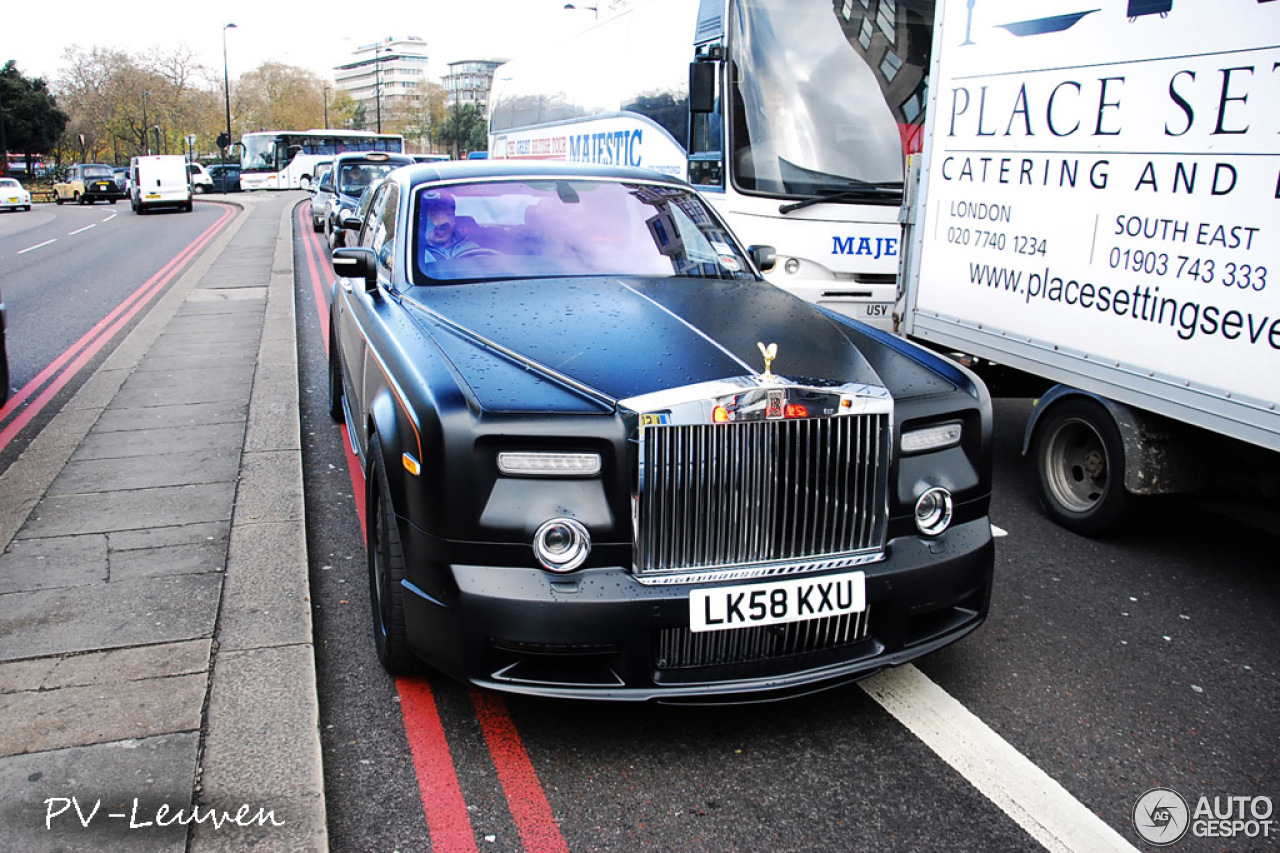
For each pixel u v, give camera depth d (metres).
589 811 2.77
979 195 5.07
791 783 2.90
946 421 3.17
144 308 12.53
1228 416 3.71
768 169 7.52
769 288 4.24
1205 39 3.70
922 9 7.75
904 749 3.08
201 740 2.90
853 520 2.98
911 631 3.15
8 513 4.74
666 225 4.59
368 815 2.74
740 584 2.86
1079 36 4.32
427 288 4.05
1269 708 3.35
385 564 3.29
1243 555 4.72
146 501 4.91
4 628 3.56
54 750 2.83
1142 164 4.04
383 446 3.25
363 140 57.19
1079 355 4.47
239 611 3.72
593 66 11.77
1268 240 3.50
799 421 2.88
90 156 91.81
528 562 2.81
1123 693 3.44
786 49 7.59
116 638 3.50
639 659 2.82
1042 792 2.87
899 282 5.93
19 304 12.93
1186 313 3.88
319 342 10.03
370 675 3.49
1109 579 4.41
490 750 3.06
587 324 3.49
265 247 19.30
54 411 7.11
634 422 2.79
